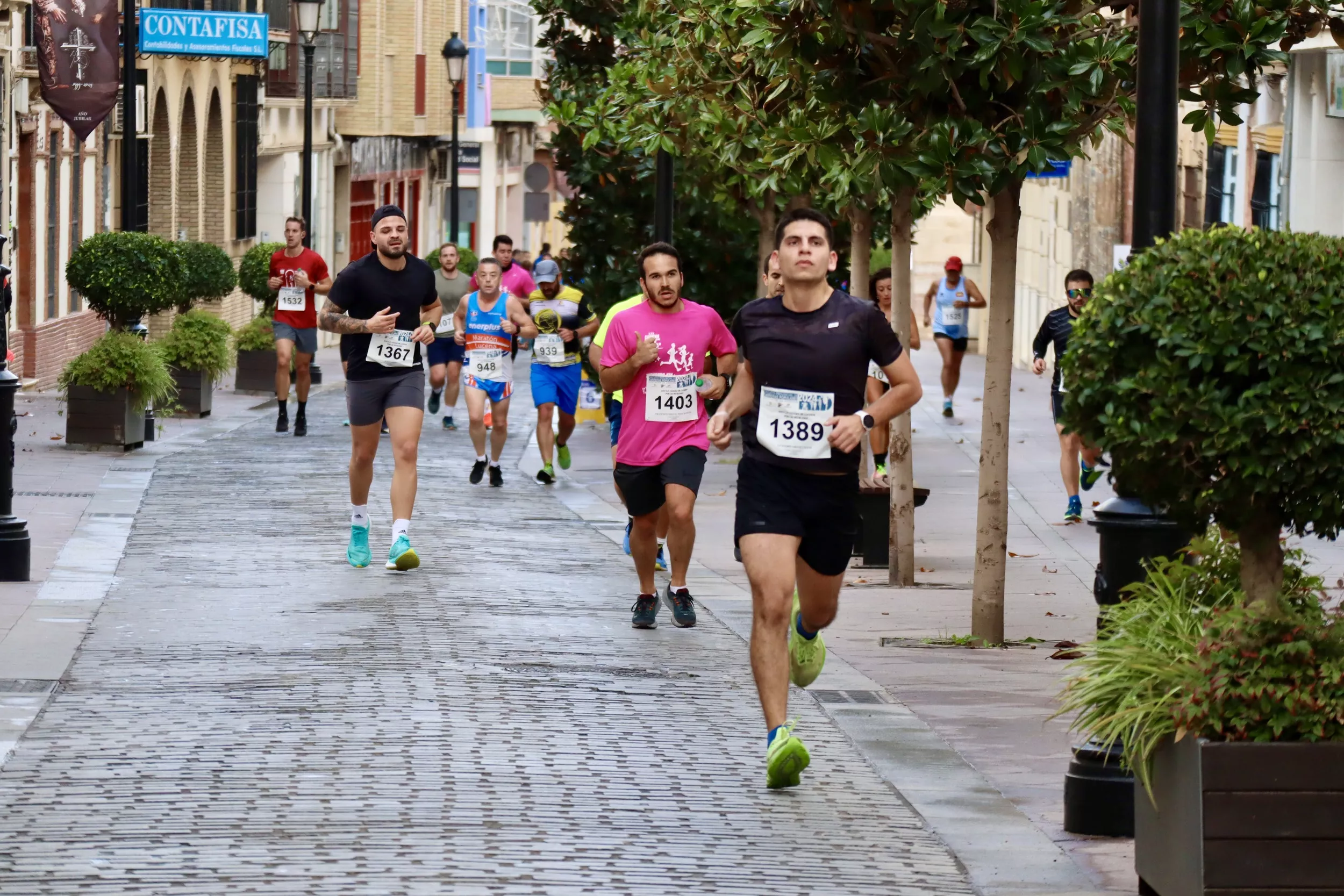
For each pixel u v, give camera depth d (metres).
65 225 89.25
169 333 70.12
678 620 31.16
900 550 37.25
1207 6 28.45
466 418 73.56
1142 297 16.12
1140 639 16.81
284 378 63.25
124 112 64.62
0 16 77.25
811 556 21.30
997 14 27.31
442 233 185.75
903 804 20.17
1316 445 15.71
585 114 48.56
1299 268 15.94
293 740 22.03
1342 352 15.76
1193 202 83.00
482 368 51.62
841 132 30.19
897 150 28.70
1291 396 15.71
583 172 67.69
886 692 26.45
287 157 138.88
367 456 35.34
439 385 71.31
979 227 119.56
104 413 55.53
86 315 93.44
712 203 64.12
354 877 16.92
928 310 75.00
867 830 19.08
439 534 40.94
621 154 65.50
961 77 28.59
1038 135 28.12
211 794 19.69
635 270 68.06
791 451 20.61
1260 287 15.80
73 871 17.00
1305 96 65.62
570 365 53.06
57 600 31.25
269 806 19.25
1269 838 14.98
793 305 20.84
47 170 85.94
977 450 62.16
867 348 20.77
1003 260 30.42
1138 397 16.09
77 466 51.53
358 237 159.75
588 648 28.77
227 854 17.59
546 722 23.41
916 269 139.62
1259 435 15.84
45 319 86.19
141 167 102.81
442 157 183.00
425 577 34.88
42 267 84.81
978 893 17.08
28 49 80.12
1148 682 16.20
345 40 147.00
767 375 20.72
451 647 28.02
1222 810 14.98
